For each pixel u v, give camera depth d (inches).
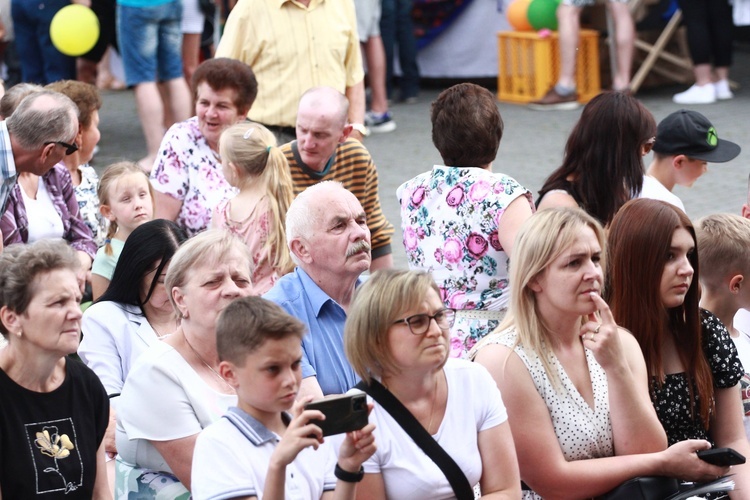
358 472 351.3
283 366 360.5
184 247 437.4
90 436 410.0
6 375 394.6
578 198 582.9
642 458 425.7
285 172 588.1
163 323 515.2
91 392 414.9
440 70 1557.6
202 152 690.8
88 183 709.9
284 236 579.2
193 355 438.6
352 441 348.2
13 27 1246.3
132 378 432.8
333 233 469.7
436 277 549.3
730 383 485.1
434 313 376.2
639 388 439.8
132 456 440.8
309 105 639.1
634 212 470.3
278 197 582.9
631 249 466.3
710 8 1397.6
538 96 1438.2
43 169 569.6
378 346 377.1
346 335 383.6
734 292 520.1
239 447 368.2
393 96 1515.7
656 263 462.6
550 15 1408.7
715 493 481.7
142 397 428.8
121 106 1446.9
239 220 582.9
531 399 427.5
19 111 558.9
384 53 1441.9
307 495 380.2
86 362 515.2
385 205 1035.3
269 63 834.8
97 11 1215.6
